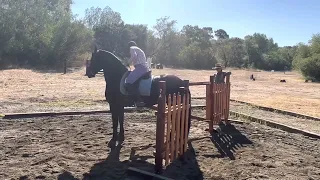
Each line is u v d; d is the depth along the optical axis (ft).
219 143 27.35
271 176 19.97
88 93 57.52
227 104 35.50
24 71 102.78
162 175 19.58
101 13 232.12
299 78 143.23
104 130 30.25
